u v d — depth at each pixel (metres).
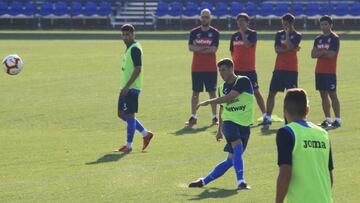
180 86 64.50
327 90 44.94
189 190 29.55
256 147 38.47
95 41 114.75
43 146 39.09
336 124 45.06
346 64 80.88
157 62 84.69
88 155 36.66
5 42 112.00
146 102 55.44
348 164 34.38
